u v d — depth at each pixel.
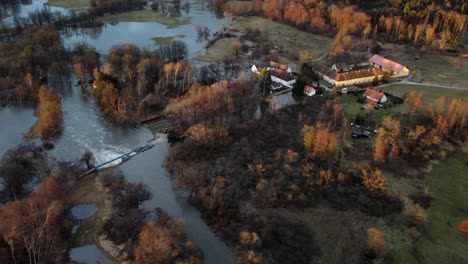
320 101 184.75
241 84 177.75
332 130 155.62
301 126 160.38
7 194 122.19
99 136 157.62
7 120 168.62
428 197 122.25
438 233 109.62
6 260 93.75
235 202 118.19
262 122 161.50
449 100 183.62
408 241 106.44
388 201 119.56
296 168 131.38
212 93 164.88
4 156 138.25
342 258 100.62
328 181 124.31
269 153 141.12
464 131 152.88
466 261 100.94
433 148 145.75
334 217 114.38
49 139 154.25
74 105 182.00
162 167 138.88
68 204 118.75
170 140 153.00
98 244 106.00
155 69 197.88
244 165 134.75
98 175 133.50
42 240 99.50
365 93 187.62
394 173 132.50
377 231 100.88
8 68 198.75
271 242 104.62
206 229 111.06
